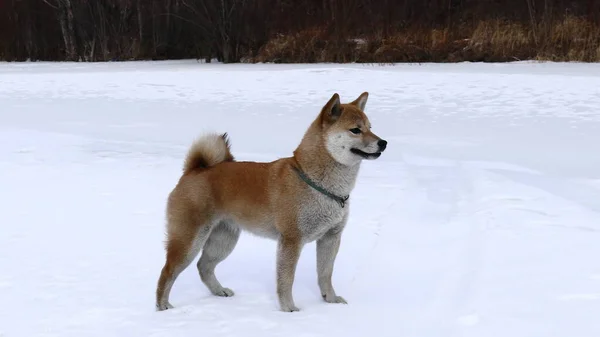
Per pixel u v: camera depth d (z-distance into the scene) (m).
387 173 9.54
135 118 14.30
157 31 32.72
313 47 25.45
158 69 21.94
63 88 18.34
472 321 4.50
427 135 12.13
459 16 26.12
